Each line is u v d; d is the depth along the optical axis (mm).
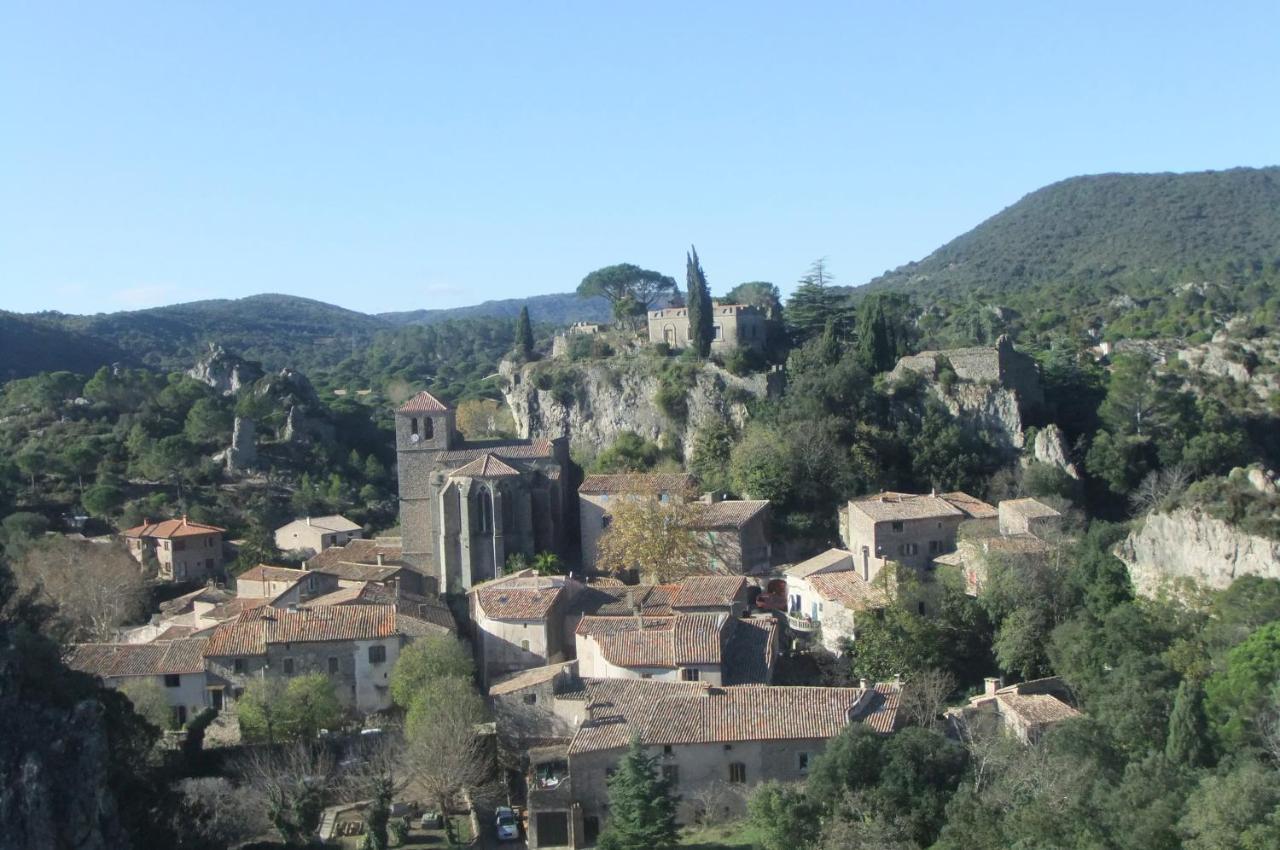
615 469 149875
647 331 179875
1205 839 52406
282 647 90750
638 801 64812
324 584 113000
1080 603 91375
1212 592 82500
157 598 137875
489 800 76125
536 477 124250
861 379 139125
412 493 125625
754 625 92375
